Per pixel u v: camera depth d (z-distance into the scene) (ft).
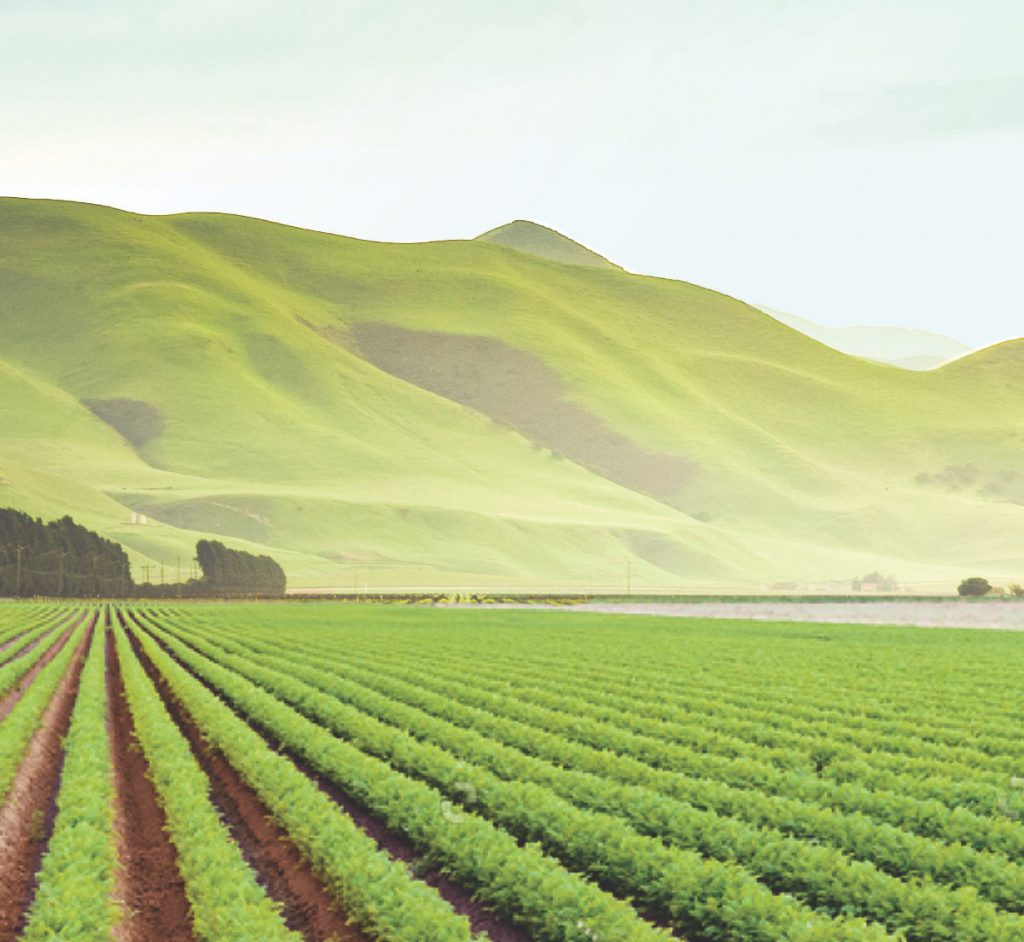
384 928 44.80
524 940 48.44
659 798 59.82
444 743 83.46
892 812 60.23
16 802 71.56
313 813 58.65
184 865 53.88
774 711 108.37
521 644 204.54
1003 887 47.98
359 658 168.04
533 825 58.29
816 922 41.98
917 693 122.21
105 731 88.84
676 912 47.50
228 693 122.42
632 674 142.61
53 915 44.37
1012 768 77.36
